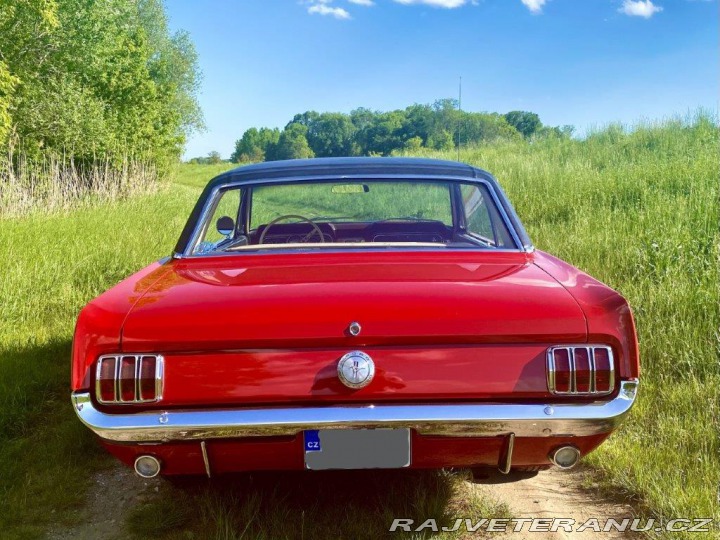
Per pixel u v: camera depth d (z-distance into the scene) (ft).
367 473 9.59
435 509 8.56
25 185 43.21
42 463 10.37
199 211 9.41
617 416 6.56
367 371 6.46
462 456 7.04
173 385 6.59
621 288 16.74
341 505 8.75
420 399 6.60
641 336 13.85
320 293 7.01
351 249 8.87
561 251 21.58
